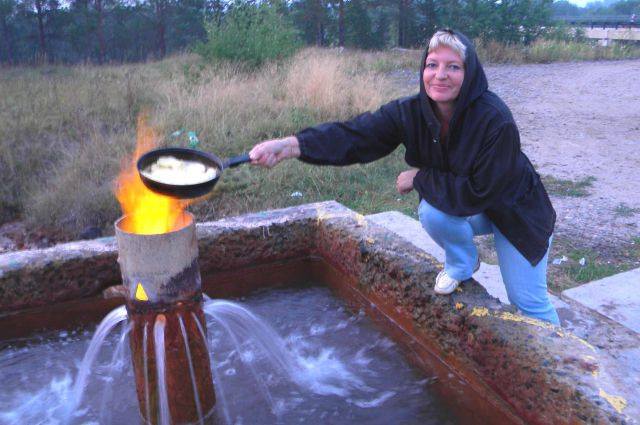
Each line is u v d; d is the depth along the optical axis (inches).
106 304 134.4
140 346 95.9
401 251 126.1
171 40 1203.2
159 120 310.8
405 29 1073.5
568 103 455.5
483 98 95.5
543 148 321.1
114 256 132.4
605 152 311.9
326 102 340.8
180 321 94.3
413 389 109.3
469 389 104.6
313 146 104.5
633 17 1594.5
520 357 90.7
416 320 117.5
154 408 99.5
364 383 111.7
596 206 229.6
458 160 98.3
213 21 542.9
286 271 150.6
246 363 118.7
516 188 101.0
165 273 91.4
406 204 229.5
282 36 547.5
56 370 117.2
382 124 106.0
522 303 107.0
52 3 1079.0
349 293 141.0
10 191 254.1
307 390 110.6
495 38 832.3
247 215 150.0
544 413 86.4
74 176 249.3
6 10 1058.1
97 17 1089.4
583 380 81.9
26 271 125.7
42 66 716.7
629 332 134.0
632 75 591.5
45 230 228.7
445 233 104.4
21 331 128.7
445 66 93.6
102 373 115.9
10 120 315.6
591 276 168.7
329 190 245.4
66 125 323.0
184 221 98.0
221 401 107.9
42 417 104.2
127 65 679.1
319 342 125.2
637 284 155.9
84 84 419.2
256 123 306.8
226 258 143.2
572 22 1439.5
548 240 103.7
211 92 354.0
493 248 184.9
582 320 137.6
